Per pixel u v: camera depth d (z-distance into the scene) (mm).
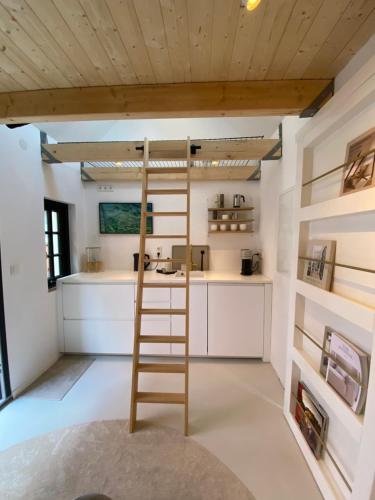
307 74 1605
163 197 3637
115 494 1458
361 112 1287
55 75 1603
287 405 2029
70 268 3502
